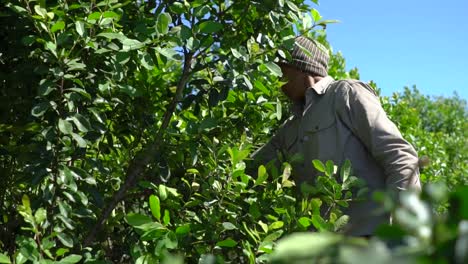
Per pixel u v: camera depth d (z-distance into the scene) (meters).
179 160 2.60
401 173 2.53
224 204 2.47
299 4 2.83
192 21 2.43
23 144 2.37
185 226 2.02
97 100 2.38
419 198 0.63
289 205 2.44
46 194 2.10
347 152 2.67
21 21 2.27
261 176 2.39
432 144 6.18
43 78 2.24
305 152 2.82
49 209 2.16
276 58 2.58
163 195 2.15
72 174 2.17
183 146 2.47
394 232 0.60
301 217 2.22
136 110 2.76
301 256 0.59
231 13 2.71
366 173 2.65
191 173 2.65
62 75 2.09
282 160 2.88
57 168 2.16
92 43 2.14
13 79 2.30
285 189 2.80
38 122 2.31
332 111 2.74
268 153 2.97
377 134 2.60
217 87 2.54
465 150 8.16
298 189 2.84
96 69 2.40
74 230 2.42
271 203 2.50
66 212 2.12
